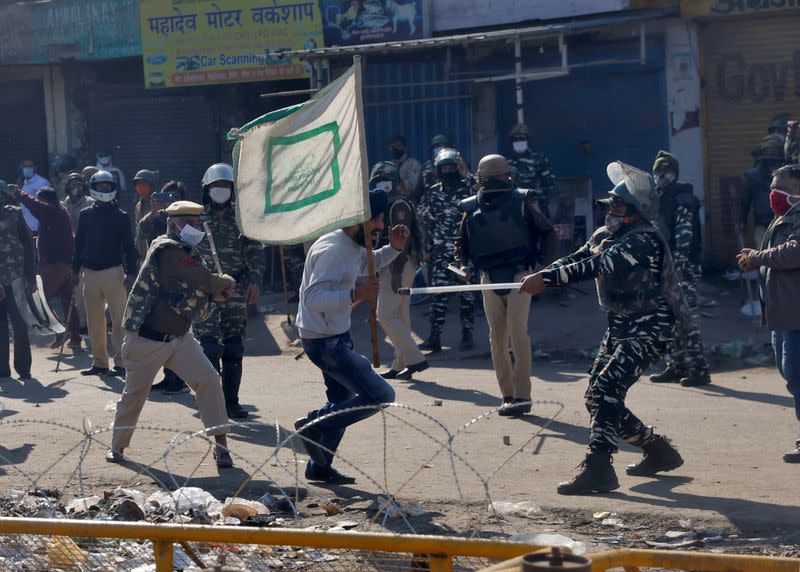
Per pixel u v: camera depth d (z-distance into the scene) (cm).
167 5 1595
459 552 326
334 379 662
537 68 1459
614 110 1441
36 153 1862
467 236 871
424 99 1447
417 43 1310
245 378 1082
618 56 1422
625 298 632
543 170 1302
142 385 716
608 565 303
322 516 608
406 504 619
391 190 1038
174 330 705
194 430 829
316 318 633
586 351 1128
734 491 630
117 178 1734
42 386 1061
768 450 734
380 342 1216
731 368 1051
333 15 1511
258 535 341
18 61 1781
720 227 1408
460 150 1498
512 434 793
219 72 1580
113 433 726
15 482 688
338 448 755
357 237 636
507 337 869
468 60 1485
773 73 1375
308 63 1455
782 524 563
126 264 1116
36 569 410
